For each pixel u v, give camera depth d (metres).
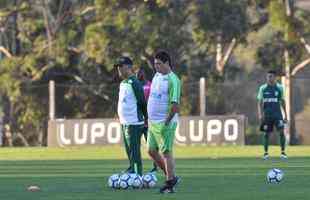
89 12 154.88
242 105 153.75
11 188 52.69
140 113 52.88
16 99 149.75
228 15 152.00
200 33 152.00
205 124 114.94
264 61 155.38
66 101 147.12
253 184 54.25
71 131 119.00
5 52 157.50
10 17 157.88
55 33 154.00
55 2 156.25
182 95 143.88
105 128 117.56
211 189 50.62
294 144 133.62
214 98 146.00
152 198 45.19
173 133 48.00
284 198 45.00
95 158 89.94
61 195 47.53
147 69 147.50
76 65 154.50
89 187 52.78
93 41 146.38
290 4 151.38
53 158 90.81
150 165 75.62
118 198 45.44
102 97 149.12
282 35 153.88
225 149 106.38
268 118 84.12
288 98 135.25
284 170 67.56
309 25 151.50
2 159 89.38
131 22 147.25
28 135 149.12
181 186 52.84
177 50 150.88
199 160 82.75
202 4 151.00
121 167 73.81
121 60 52.66
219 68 155.38
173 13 149.88
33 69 151.62
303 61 152.25
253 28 155.75
